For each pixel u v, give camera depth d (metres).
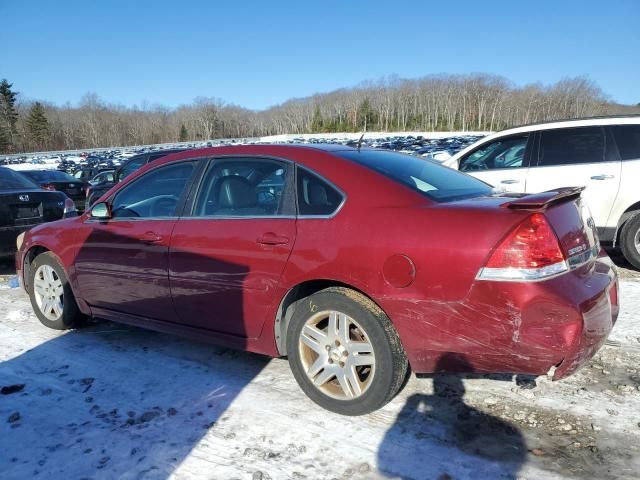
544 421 2.84
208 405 3.11
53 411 3.09
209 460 2.58
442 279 2.52
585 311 2.40
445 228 2.56
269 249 3.06
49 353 3.99
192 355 3.87
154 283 3.65
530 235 2.39
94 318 4.80
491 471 2.45
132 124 134.88
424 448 2.63
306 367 3.04
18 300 5.53
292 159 3.22
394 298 2.65
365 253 2.73
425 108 125.75
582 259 2.63
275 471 2.49
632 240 5.74
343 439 2.72
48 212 6.82
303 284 3.03
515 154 6.39
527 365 2.45
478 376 3.36
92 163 44.78
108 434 2.83
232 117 148.50
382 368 2.75
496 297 2.41
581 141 5.96
